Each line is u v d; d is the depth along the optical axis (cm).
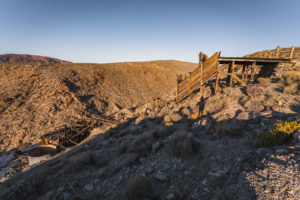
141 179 508
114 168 704
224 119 898
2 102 3344
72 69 6325
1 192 614
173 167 593
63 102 3841
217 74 1403
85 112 3766
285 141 529
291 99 879
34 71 5028
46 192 593
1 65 4984
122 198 489
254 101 988
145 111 2239
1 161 1998
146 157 749
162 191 479
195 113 1175
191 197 412
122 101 5278
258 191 360
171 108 1712
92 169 737
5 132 2672
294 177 361
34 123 3002
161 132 1020
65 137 2355
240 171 453
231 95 1226
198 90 1892
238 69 2355
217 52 1357
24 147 2412
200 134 854
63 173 725
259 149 530
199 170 536
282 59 1361
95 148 1120
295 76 1153
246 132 717
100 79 6231
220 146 664
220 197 381
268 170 414
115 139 1274
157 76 8675
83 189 581
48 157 1582
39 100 3719
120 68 8538
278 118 749
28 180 653
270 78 1440
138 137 1057
